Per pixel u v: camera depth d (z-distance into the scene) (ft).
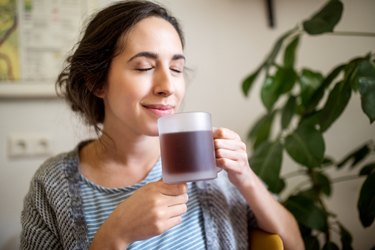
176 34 2.32
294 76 3.57
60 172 2.53
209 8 4.45
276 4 4.60
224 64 4.49
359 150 3.63
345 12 4.41
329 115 2.64
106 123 2.55
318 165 2.79
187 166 1.71
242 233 2.63
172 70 2.26
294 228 2.67
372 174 2.69
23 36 3.82
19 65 3.80
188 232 2.45
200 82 4.41
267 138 3.82
